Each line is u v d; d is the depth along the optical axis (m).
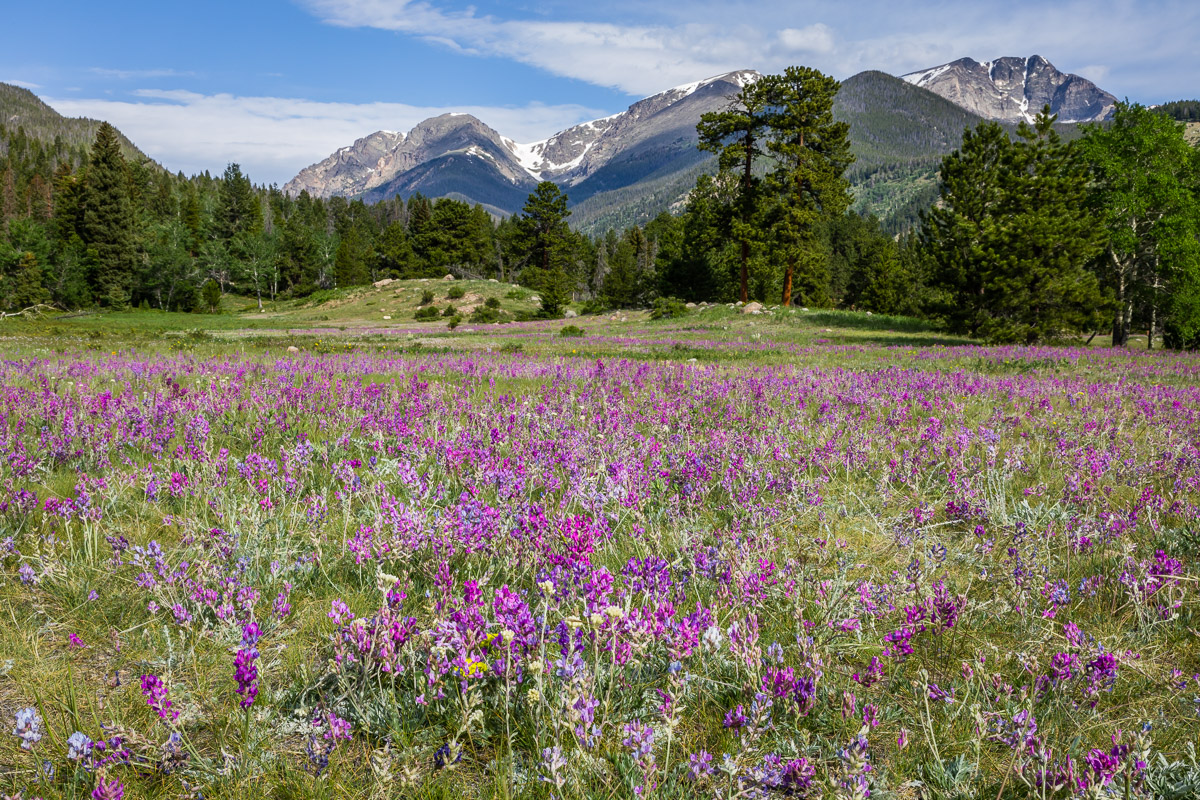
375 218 196.75
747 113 56.47
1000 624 3.47
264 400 8.84
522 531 4.00
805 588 3.75
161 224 120.69
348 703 2.76
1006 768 2.47
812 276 70.19
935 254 35.47
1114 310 30.67
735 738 2.55
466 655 2.63
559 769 2.23
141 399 8.77
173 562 4.00
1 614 3.45
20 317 54.38
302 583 3.92
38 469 5.80
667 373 13.52
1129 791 2.11
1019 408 9.53
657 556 4.05
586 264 139.88
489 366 15.59
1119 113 34.72
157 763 2.38
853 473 6.45
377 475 5.75
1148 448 7.04
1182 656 3.16
